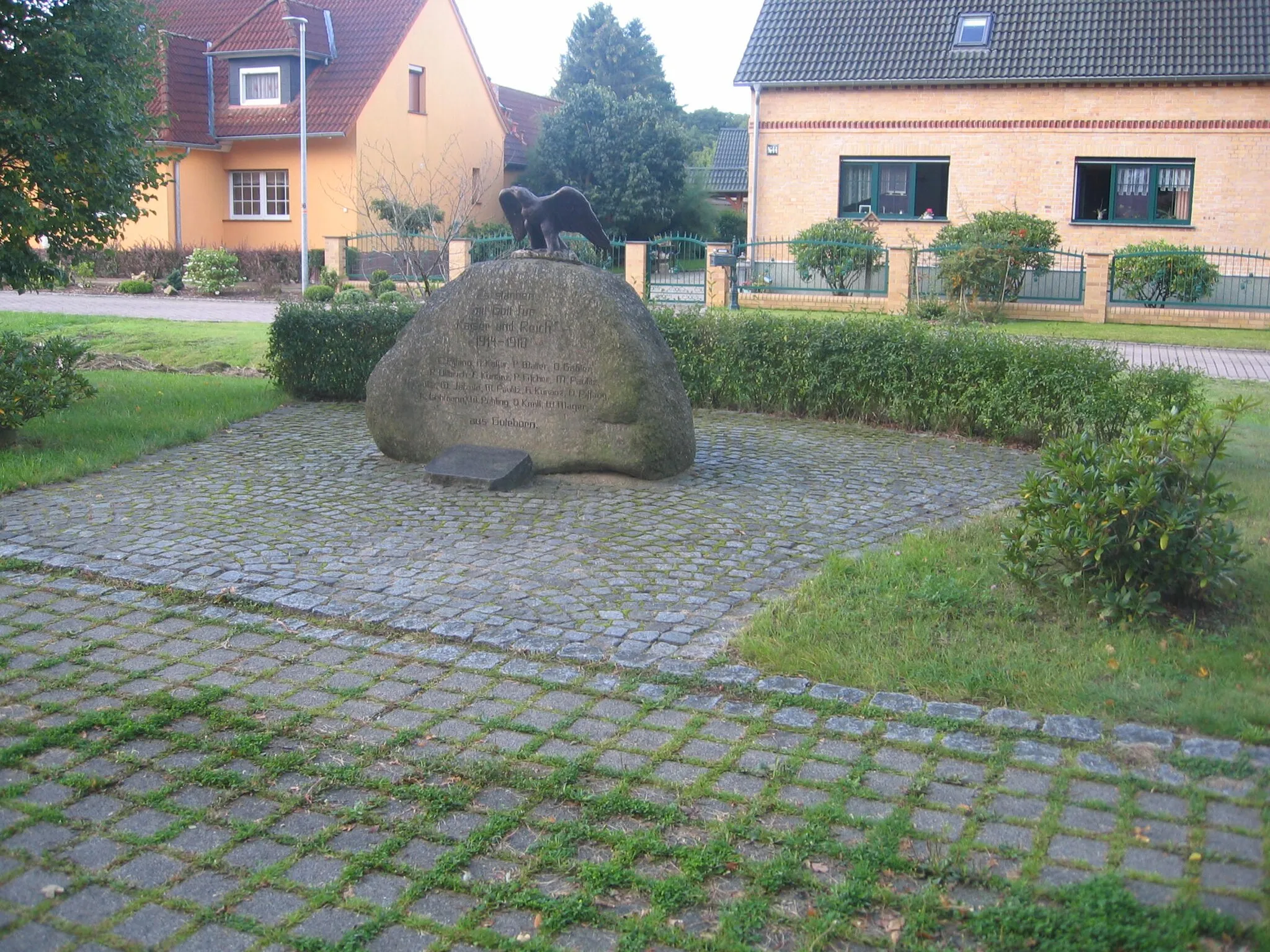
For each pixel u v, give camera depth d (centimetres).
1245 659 491
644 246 2348
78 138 1022
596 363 847
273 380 1278
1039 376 1016
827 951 318
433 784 407
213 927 331
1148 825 374
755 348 1164
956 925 327
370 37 3225
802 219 2658
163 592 598
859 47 2611
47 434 951
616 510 778
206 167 3158
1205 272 2220
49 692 480
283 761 421
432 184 2933
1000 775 408
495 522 745
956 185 2550
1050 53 2483
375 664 511
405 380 902
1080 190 2505
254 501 787
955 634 527
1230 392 1333
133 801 396
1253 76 2305
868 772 412
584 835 373
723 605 589
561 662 513
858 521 759
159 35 1230
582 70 5916
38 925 331
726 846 365
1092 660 496
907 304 2231
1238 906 331
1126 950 313
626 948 320
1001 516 746
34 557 649
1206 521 546
